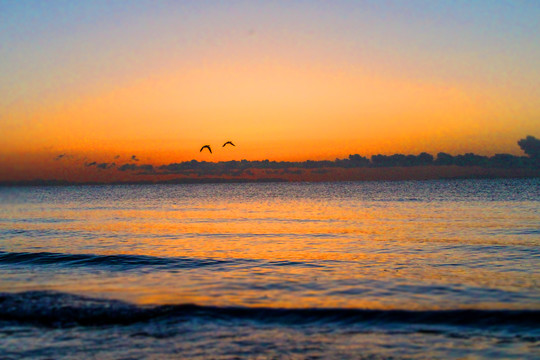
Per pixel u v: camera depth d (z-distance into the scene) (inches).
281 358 446.0
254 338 498.0
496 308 573.9
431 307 584.7
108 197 4837.6
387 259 962.7
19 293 653.9
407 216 1984.5
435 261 930.7
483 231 1413.6
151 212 2475.4
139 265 896.3
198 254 1046.4
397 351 460.8
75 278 776.3
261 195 5177.2
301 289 687.7
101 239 1342.3
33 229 1608.0
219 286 708.7
